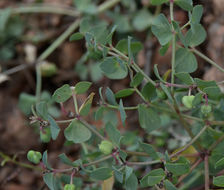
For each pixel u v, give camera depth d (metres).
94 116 0.30
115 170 0.26
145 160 0.33
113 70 0.28
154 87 0.28
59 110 0.39
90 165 0.28
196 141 0.28
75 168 0.27
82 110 0.27
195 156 0.28
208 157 0.28
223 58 0.36
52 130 0.26
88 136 0.27
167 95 0.27
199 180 0.32
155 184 0.27
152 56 0.39
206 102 0.26
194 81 0.26
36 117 0.27
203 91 0.26
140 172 0.35
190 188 0.32
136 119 0.39
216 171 0.29
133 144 0.34
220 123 0.27
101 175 0.27
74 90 0.27
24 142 0.39
